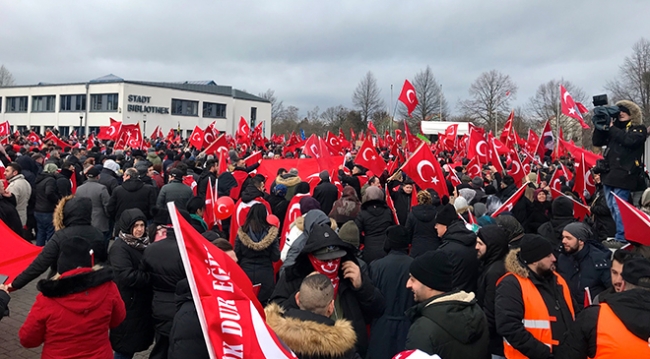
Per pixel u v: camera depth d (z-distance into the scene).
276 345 2.98
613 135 6.60
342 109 70.44
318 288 3.30
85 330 3.86
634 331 3.10
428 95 53.53
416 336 3.43
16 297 7.87
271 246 5.81
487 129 54.03
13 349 6.04
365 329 4.16
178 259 4.79
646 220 4.73
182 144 30.34
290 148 23.70
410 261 4.80
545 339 3.90
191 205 6.53
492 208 9.34
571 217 7.03
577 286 5.16
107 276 3.98
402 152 18.98
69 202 5.46
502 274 4.44
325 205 9.56
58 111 60.75
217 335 2.88
